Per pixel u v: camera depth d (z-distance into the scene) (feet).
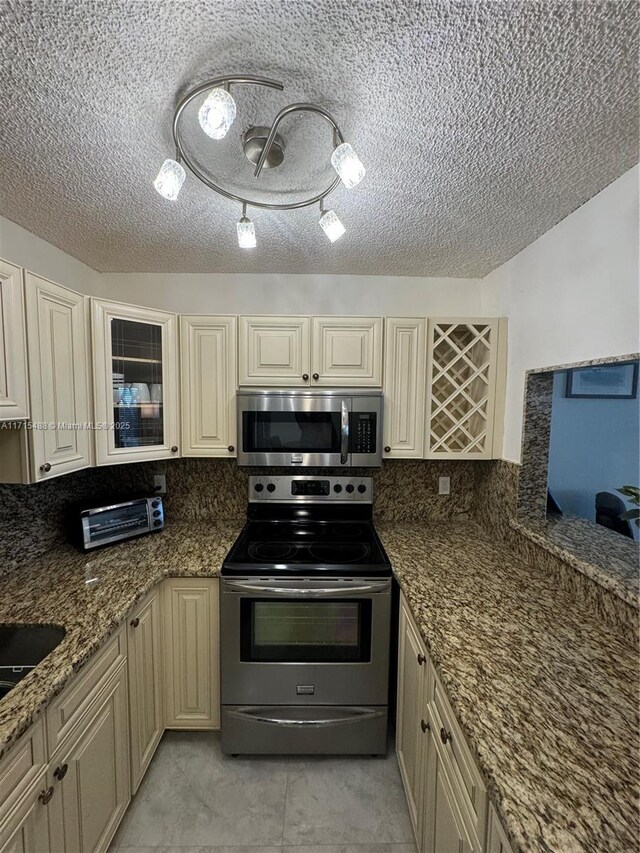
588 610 4.18
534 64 2.73
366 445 6.25
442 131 3.42
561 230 4.93
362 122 3.32
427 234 5.42
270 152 3.55
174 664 5.46
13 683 3.72
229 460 7.32
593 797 2.16
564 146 3.59
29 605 4.33
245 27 2.50
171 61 2.75
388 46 2.63
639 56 2.62
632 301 3.84
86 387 5.04
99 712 3.91
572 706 2.84
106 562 5.47
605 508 7.97
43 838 3.09
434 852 3.57
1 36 2.55
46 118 3.28
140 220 5.13
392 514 7.39
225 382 6.43
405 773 4.73
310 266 6.78
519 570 5.20
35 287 4.13
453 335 6.75
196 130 3.45
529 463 5.77
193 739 5.67
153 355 6.03
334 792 4.94
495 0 2.31
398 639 5.26
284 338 6.40
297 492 7.01
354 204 4.67
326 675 5.26
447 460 7.36
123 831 4.48
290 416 6.27
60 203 4.72
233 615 5.23
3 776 2.70
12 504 5.14
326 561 5.44
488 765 2.36
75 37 2.57
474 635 3.72
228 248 6.02
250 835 4.44
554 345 5.07
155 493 6.98
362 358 6.41
